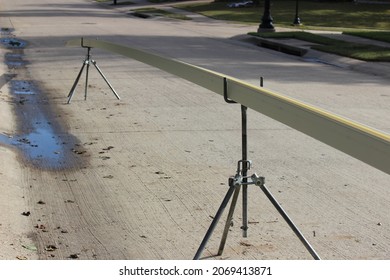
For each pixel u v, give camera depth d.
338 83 15.06
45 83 14.27
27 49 20.78
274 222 6.16
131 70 16.25
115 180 7.52
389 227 6.09
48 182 7.39
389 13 39.66
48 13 40.72
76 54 19.33
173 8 46.00
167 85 14.14
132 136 9.65
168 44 23.30
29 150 8.79
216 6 46.03
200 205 6.65
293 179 7.61
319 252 5.47
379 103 12.41
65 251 5.47
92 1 58.03
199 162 8.30
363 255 5.42
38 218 6.23
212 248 5.55
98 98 12.56
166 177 7.64
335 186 7.36
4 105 11.61
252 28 31.53
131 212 6.45
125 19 37.44
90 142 9.28
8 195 6.72
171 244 5.65
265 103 4.55
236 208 6.51
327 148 9.05
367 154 3.59
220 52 21.42
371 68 17.59
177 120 10.71
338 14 39.09
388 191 7.20
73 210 6.49
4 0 56.62
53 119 10.73
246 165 4.87
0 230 5.77
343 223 6.18
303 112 4.12
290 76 16.06
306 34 26.08
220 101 12.34
